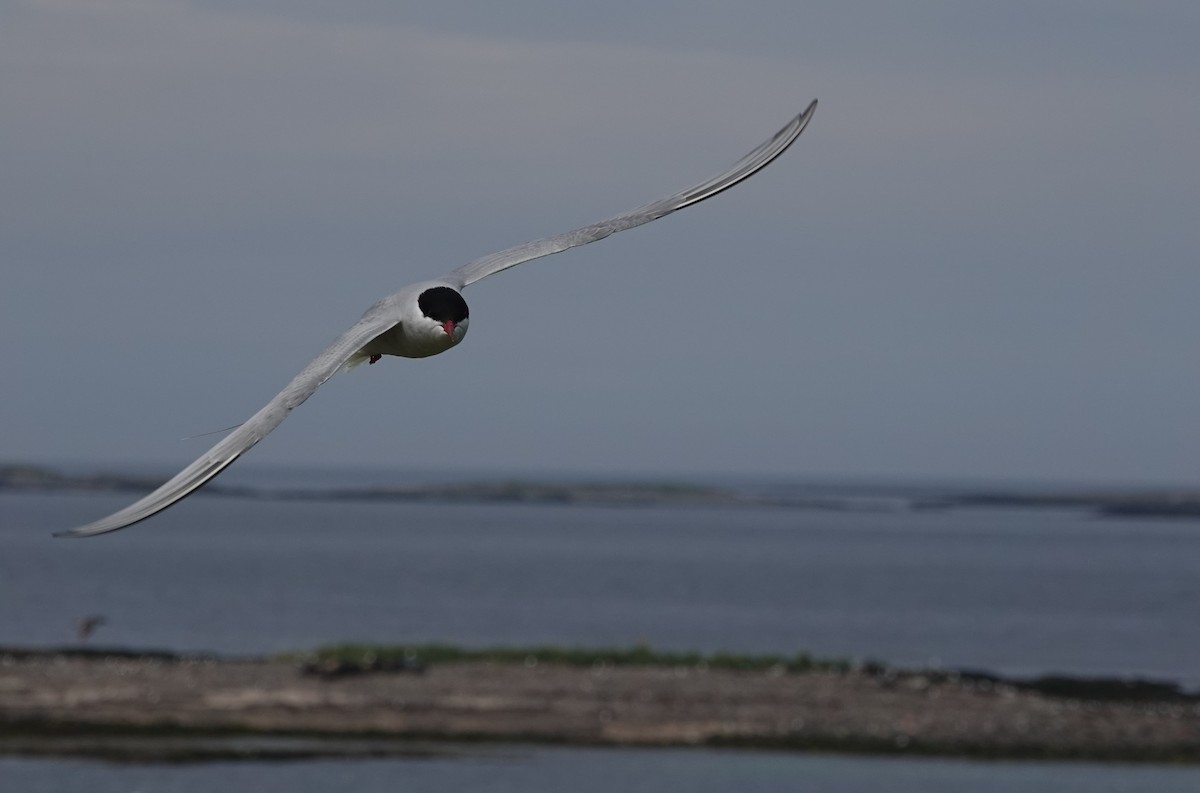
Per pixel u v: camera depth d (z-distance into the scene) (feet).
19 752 118.62
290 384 18.53
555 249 24.07
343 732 128.67
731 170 24.62
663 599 350.02
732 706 142.51
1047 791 115.85
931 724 137.90
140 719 129.39
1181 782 120.37
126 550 549.13
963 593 387.96
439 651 170.09
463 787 111.45
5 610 276.41
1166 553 653.71
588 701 142.92
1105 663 226.79
